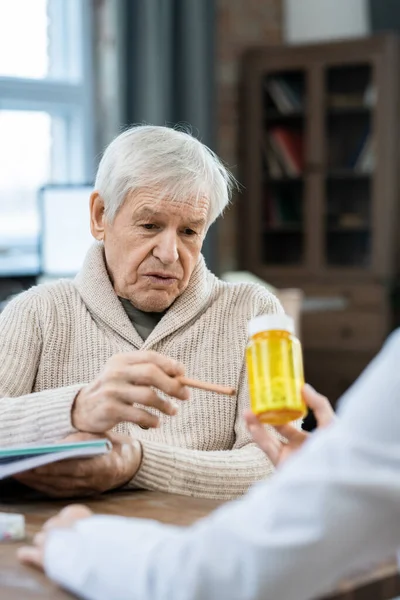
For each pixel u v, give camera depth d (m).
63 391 1.72
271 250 6.39
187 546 0.96
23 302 2.13
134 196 2.01
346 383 6.05
